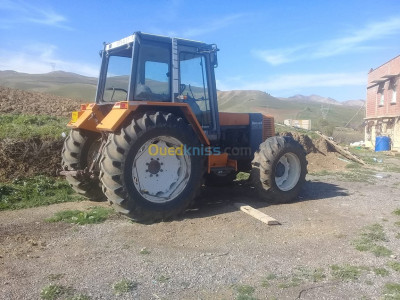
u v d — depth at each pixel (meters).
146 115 5.09
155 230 4.84
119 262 3.82
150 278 3.47
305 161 6.55
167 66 5.57
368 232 4.86
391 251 4.18
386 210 6.00
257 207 6.09
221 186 7.61
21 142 7.19
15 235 4.56
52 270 3.61
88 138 6.09
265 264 3.83
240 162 7.12
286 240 4.54
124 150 4.89
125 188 4.89
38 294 3.13
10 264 3.73
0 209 5.64
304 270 3.68
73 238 4.50
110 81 6.12
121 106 5.10
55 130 8.10
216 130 6.21
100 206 5.95
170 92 5.59
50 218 5.19
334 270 3.69
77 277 3.46
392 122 20.05
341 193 7.26
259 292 3.25
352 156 12.48
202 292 3.24
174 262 3.84
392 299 3.12
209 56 6.09
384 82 21.30
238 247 4.29
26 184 6.56
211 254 4.07
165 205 5.19
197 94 5.97
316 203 6.42
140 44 5.33
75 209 5.75
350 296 3.19
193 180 5.46
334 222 5.29
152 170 5.24
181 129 5.32
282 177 6.48
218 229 4.91
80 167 6.06
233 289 3.29
